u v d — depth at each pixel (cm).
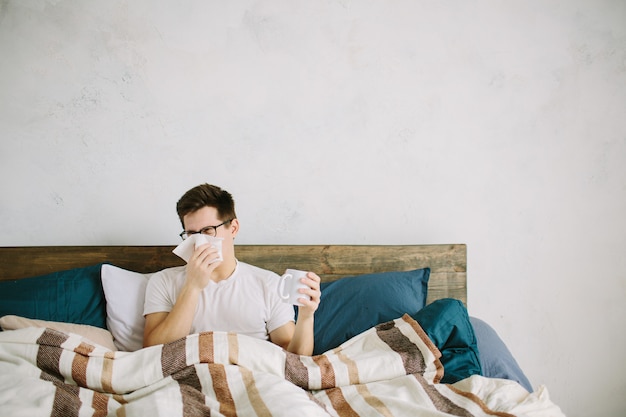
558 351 222
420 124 214
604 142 221
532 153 219
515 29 217
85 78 200
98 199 202
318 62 210
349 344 156
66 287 172
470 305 218
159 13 203
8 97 197
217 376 127
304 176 210
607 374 223
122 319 168
